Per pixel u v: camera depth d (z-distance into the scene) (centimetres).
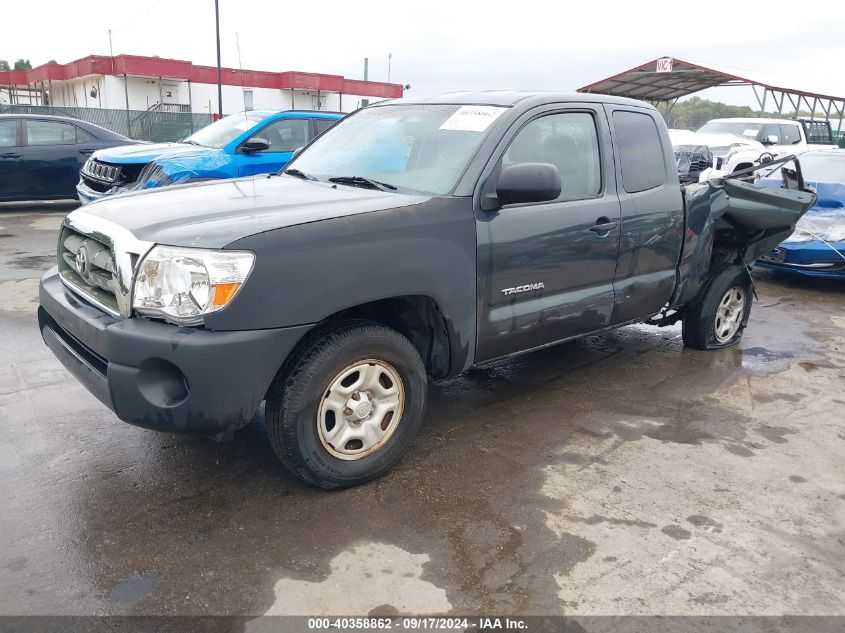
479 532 290
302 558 269
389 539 283
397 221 308
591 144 404
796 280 845
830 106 2620
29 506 299
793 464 363
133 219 299
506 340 365
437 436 380
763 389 470
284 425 291
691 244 474
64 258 339
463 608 245
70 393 419
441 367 348
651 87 2439
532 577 263
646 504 317
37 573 256
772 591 261
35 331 533
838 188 836
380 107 442
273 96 3984
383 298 306
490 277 346
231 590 250
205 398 266
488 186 342
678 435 392
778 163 546
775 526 304
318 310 285
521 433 387
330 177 390
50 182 1130
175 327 268
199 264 264
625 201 414
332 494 315
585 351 536
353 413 310
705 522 305
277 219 288
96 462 338
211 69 3809
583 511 309
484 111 373
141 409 271
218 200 328
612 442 380
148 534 282
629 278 432
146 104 3784
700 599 255
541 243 365
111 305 289
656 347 552
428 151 369
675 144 1599
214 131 893
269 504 306
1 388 424
